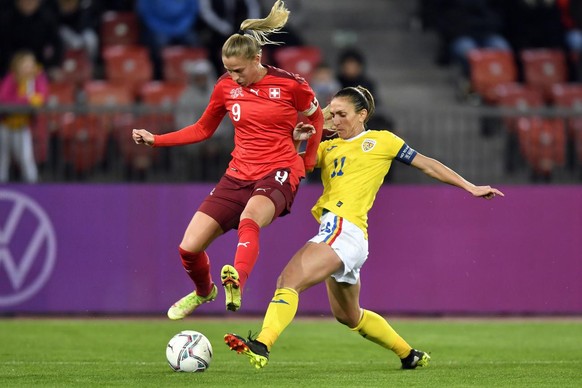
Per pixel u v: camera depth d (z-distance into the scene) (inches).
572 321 1612.9
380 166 927.7
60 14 2191.2
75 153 1649.9
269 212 901.2
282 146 935.0
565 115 1673.2
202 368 973.8
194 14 2178.9
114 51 2137.1
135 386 864.3
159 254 1637.6
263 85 924.6
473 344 1328.7
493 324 1566.2
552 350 1263.5
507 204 1668.3
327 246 891.4
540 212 1670.8
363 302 1652.3
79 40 2178.9
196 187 1640.0
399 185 1659.7
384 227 1656.0
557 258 1670.8
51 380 912.9
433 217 1660.9
